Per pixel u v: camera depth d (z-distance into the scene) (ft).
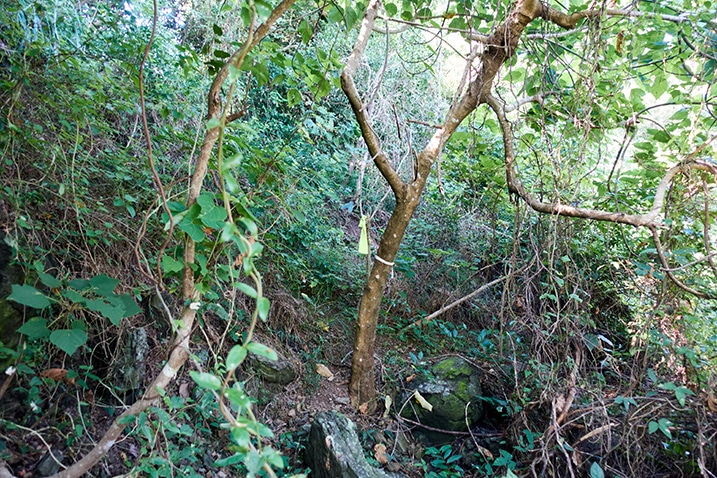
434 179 15.57
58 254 6.98
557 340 9.67
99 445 4.76
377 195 17.58
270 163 8.11
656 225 8.35
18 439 5.59
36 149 7.21
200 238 4.54
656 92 9.59
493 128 11.94
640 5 8.94
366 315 9.61
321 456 7.58
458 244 14.69
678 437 7.95
